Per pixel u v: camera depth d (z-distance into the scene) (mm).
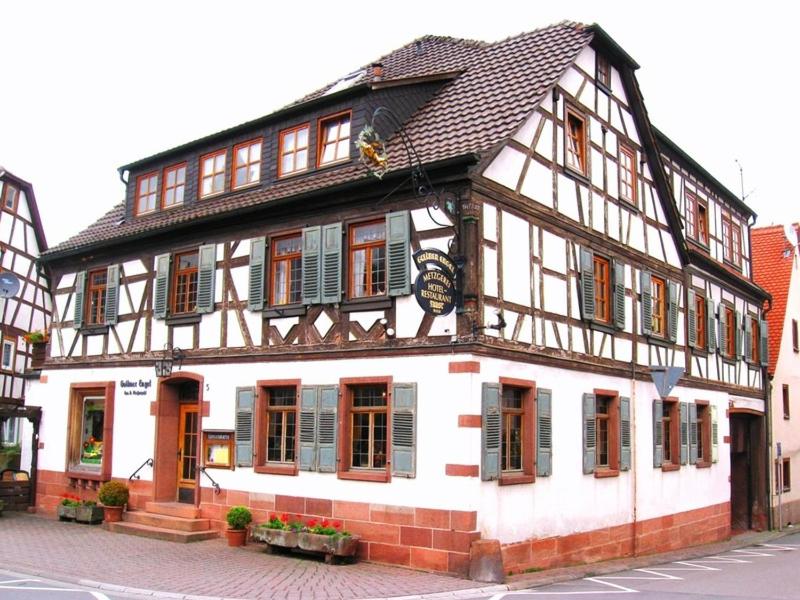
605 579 12211
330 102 14609
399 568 11898
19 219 28641
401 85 14422
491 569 11141
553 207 14062
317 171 14570
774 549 18484
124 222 18547
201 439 15180
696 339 19875
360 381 12828
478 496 11539
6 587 10273
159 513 15602
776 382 25656
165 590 10227
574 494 13969
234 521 13602
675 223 18781
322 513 13047
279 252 14609
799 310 28438
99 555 12789
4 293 22688
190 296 16188
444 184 12219
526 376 12891
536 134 13766
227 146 16500
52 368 18812
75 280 18766
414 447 12031
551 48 14609
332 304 13422
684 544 18250
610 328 15672
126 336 17203
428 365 12070
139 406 16594
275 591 10195
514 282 12789
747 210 25375
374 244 13156
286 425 14062
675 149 20094
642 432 16625
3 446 28047
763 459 24266
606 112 16234
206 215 15227
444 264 11656
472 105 13719
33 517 17562
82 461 17828
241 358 14711
